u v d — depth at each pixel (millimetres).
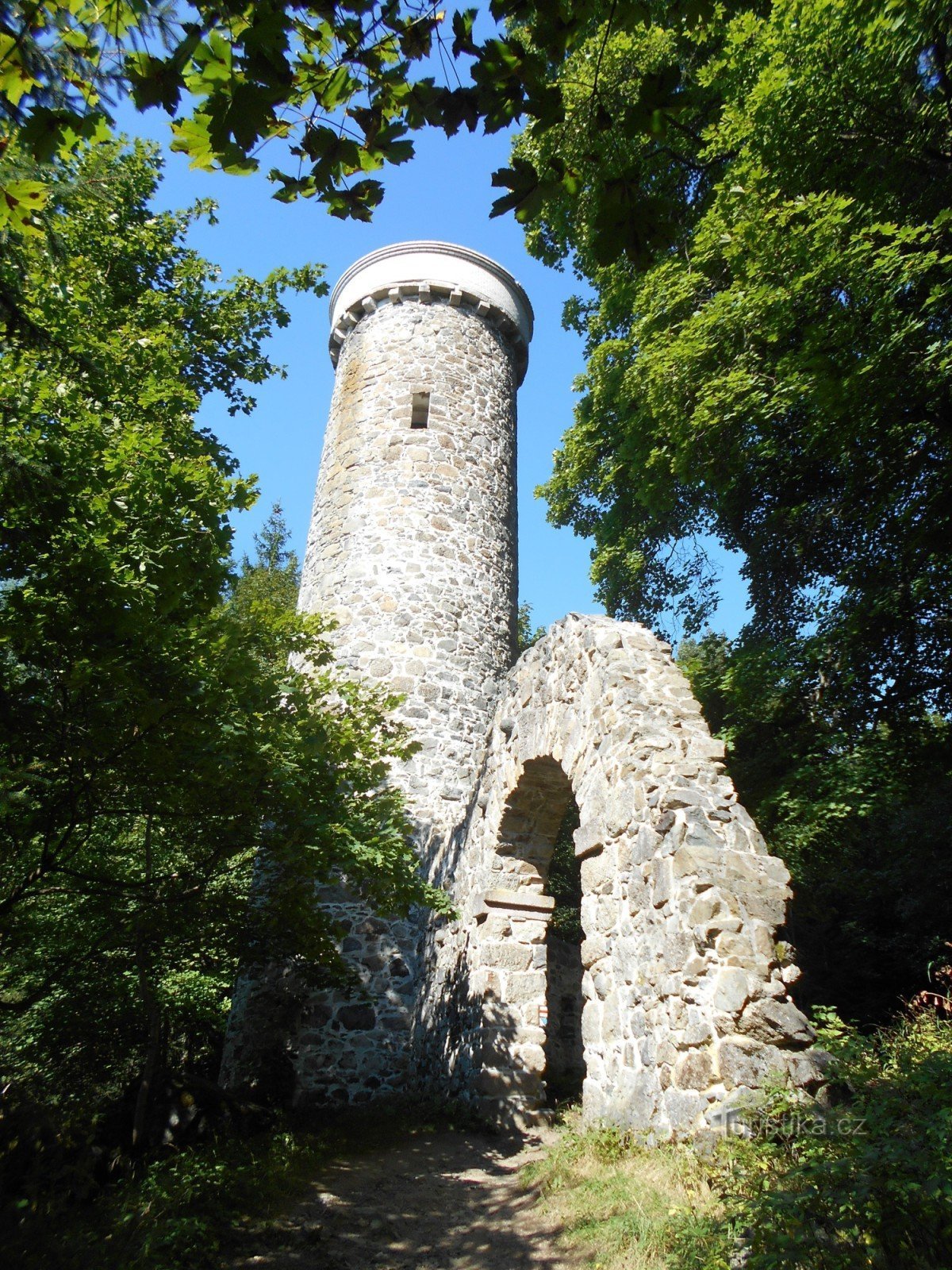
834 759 10008
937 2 7742
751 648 11031
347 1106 8914
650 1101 4988
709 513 13602
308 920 7324
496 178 2787
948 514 9141
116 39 2699
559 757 7262
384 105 2791
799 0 8773
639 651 6684
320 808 6414
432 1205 5285
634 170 2680
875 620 10219
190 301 11469
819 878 11867
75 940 7148
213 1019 10570
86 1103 6625
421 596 12039
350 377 14141
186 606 5242
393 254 14609
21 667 4750
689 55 11383
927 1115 2998
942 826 10602
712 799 5340
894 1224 2725
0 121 2955
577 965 12977
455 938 8859
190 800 5762
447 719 11445
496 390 14227
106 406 6785
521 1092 7449
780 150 9359
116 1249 3682
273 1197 5184
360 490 12883
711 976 4645
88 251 9570
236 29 2582
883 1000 10961
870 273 8477
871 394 8758
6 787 4316
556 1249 4113
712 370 10359
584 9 2619
